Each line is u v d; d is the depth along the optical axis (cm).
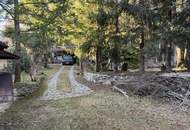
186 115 1241
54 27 1429
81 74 2761
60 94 1647
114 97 1511
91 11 2111
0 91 1141
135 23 2006
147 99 1492
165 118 1184
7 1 1326
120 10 1950
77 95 1598
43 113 1224
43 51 2664
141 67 2061
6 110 1280
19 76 1823
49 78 2516
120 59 2330
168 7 2006
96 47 2330
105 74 2061
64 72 3091
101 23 2002
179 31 1941
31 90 1734
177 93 1501
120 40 2041
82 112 1228
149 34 1998
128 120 1139
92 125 1073
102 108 1291
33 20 1427
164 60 2275
